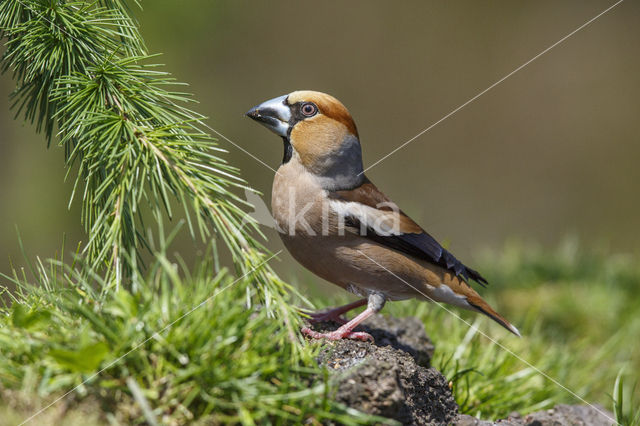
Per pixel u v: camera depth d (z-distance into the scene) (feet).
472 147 91.30
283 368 16.15
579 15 100.83
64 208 56.95
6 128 56.54
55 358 14.88
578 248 54.85
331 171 26.48
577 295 44.09
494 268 49.57
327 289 40.50
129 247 19.62
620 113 93.56
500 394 26.25
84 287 17.71
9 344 15.71
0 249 54.54
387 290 26.76
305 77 86.89
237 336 16.02
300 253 26.86
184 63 71.26
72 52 20.39
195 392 15.40
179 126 19.24
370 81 90.63
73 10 21.22
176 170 18.58
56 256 19.10
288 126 26.99
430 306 34.94
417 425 19.77
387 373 17.84
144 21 67.15
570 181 88.12
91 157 19.29
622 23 100.48
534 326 40.06
